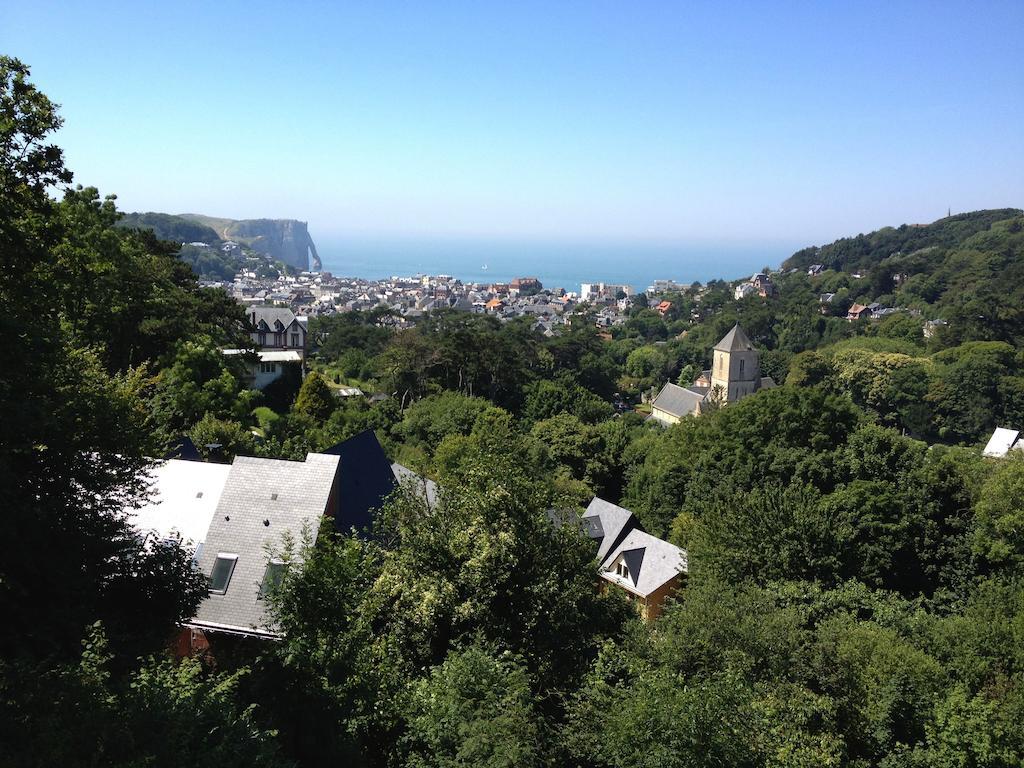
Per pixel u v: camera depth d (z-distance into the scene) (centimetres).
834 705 1812
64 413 1435
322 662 1278
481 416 6222
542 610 1597
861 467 3709
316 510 2262
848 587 2617
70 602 1359
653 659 1766
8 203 1522
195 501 2477
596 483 5950
